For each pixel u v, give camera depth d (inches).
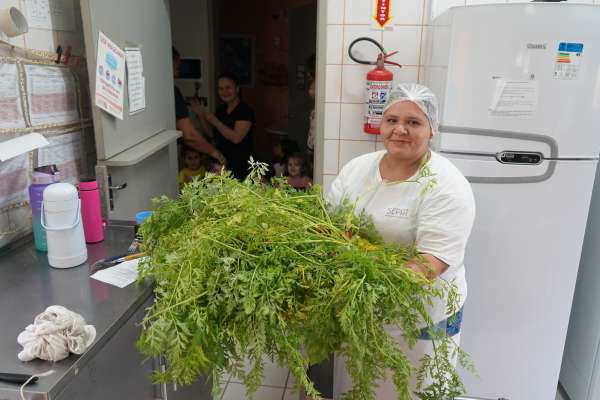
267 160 217.9
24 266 59.9
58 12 75.1
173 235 48.6
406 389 39.5
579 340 88.7
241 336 37.5
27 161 68.0
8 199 64.6
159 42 98.5
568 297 79.4
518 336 81.3
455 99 73.4
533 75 70.6
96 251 65.1
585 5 67.9
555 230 76.6
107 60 73.7
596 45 69.4
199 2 158.6
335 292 38.2
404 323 41.1
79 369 41.8
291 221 46.8
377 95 88.4
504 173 74.6
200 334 35.4
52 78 73.5
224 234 42.3
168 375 38.3
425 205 55.1
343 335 39.4
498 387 84.0
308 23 175.5
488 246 78.0
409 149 55.2
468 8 70.1
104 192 75.9
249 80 215.0
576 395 89.0
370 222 56.3
